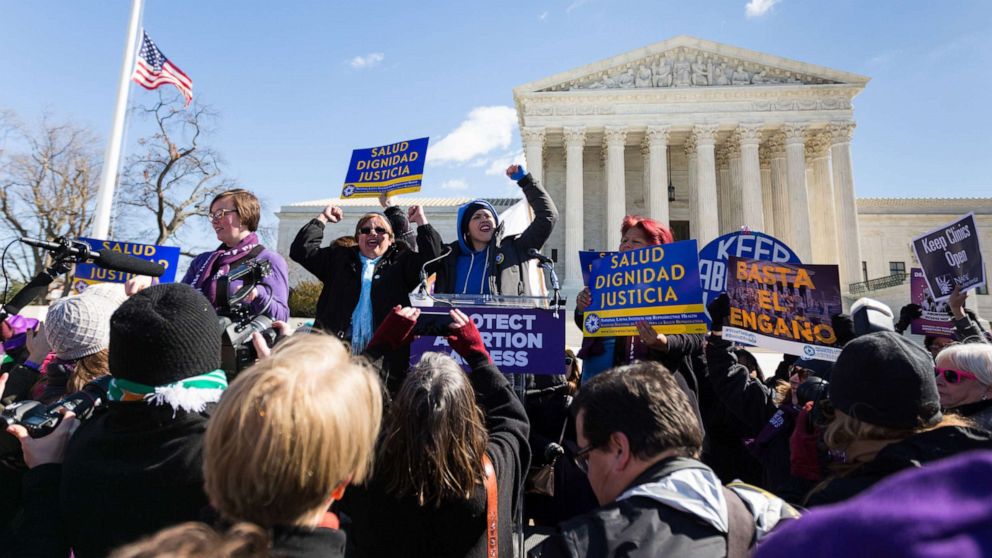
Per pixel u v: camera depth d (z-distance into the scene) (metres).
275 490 1.28
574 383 5.75
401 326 2.77
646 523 1.61
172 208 35.91
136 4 10.88
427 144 6.18
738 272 4.54
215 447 1.34
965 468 0.69
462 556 2.33
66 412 2.11
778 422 3.62
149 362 1.82
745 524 1.71
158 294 1.97
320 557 1.33
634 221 4.83
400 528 2.31
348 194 6.51
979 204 47.81
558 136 40.59
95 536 1.76
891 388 2.04
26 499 1.93
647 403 1.88
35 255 27.80
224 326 2.89
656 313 4.07
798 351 4.38
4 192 29.80
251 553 1.00
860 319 4.28
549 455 4.20
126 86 10.62
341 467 1.38
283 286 4.44
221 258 4.39
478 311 4.06
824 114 37.31
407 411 2.31
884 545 0.62
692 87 37.97
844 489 1.97
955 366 2.98
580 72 39.34
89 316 2.56
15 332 3.95
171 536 1.00
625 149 43.91
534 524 4.73
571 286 35.59
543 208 4.79
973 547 0.59
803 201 36.16
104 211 10.08
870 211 48.59
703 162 37.56
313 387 1.37
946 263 6.19
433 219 46.38
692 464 1.81
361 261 4.63
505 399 2.81
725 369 3.85
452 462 2.29
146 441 1.82
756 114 37.75
